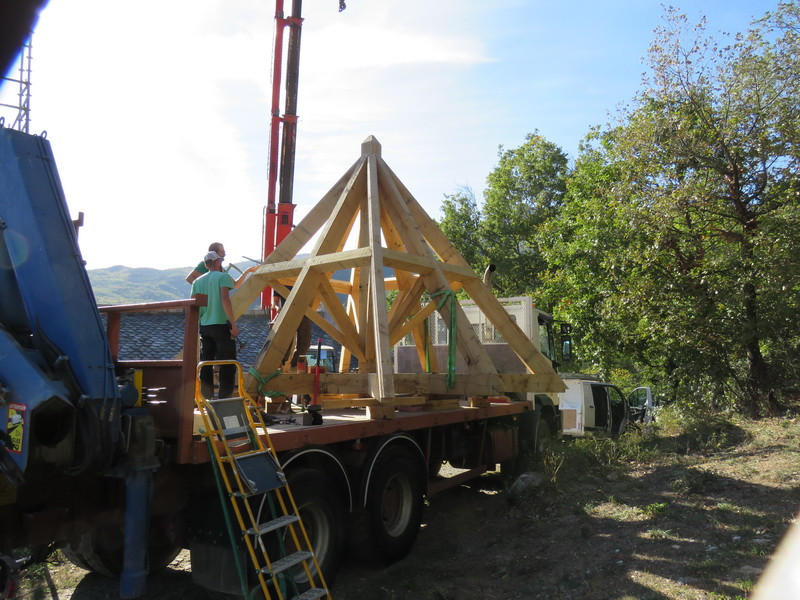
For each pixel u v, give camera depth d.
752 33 11.60
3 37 3.80
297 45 9.05
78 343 3.51
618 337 15.76
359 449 5.27
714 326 11.66
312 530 4.72
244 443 4.15
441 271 6.80
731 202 11.93
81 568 5.36
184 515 4.21
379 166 7.25
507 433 8.34
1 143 3.74
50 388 3.25
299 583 4.41
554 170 34.06
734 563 4.66
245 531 3.79
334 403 5.37
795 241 10.46
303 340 7.20
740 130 11.70
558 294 21.11
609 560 5.02
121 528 4.00
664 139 12.41
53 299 3.55
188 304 3.95
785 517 5.64
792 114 11.23
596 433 13.84
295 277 6.97
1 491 3.30
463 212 34.53
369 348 6.72
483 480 9.07
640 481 7.60
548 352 10.41
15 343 3.42
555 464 8.18
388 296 21.75
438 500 7.88
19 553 4.04
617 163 13.80
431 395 7.06
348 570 5.42
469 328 6.71
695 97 12.18
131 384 3.82
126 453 3.64
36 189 3.69
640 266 12.97
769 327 11.07
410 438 5.96
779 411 11.18
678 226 12.61
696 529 5.56
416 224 7.14
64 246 3.67
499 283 32.78
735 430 10.20
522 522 6.35
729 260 11.16
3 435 3.26
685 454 9.12
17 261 3.70
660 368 16.44
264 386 5.26
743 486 6.81
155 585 5.13
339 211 6.81
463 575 5.20
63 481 3.61
